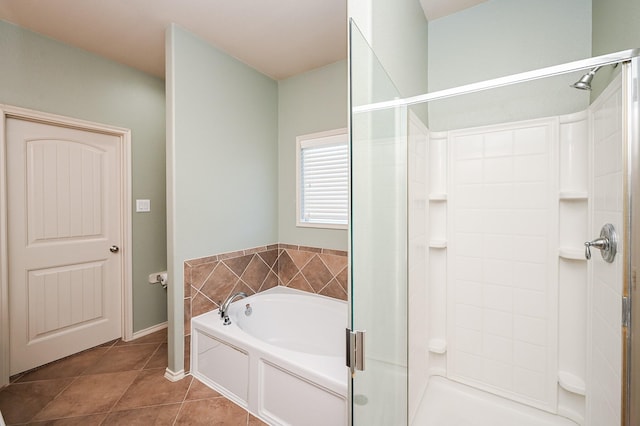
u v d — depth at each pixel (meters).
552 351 1.60
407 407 1.43
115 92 2.46
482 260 1.79
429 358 1.92
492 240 1.75
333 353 2.25
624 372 1.05
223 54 2.33
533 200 1.64
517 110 1.69
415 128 1.57
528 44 1.69
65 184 2.24
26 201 2.05
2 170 1.90
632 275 1.02
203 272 2.18
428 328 1.90
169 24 1.98
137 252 2.63
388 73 1.19
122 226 2.56
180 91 2.01
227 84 2.37
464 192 1.83
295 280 2.78
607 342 1.27
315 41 2.21
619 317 1.15
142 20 1.93
